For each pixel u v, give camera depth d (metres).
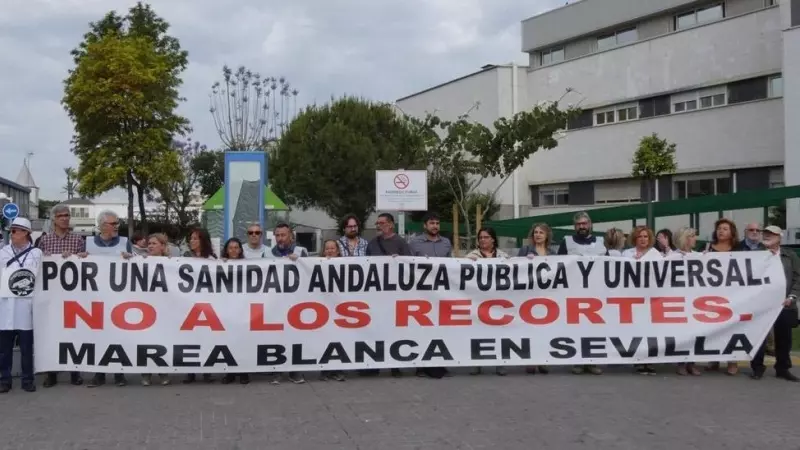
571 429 6.91
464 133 20.11
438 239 10.43
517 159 19.59
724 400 8.18
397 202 15.76
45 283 8.76
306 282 9.15
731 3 29.80
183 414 7.45
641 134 33.25
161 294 8.91
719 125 29.98
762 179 28.70
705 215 29.25
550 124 19.50
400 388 8.76
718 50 30.00
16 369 10.03
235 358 8.97
